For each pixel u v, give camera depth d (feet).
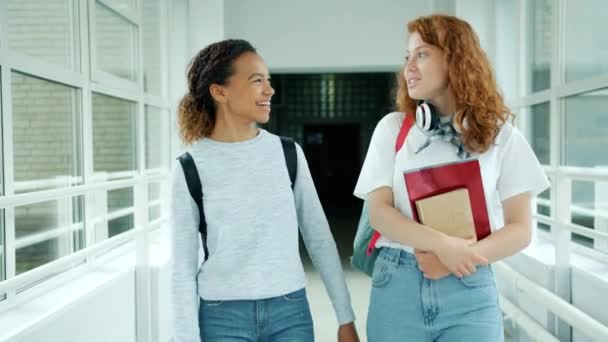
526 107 11.42
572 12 8.64
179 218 3.82
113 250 9.32
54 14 7.75
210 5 13.52
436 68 3.76
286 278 3.83
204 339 3.80
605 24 7.61
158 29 12.80
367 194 3.99
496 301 3.76
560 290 7.34
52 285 6.89
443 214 3.61
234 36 15.17
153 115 12.75
